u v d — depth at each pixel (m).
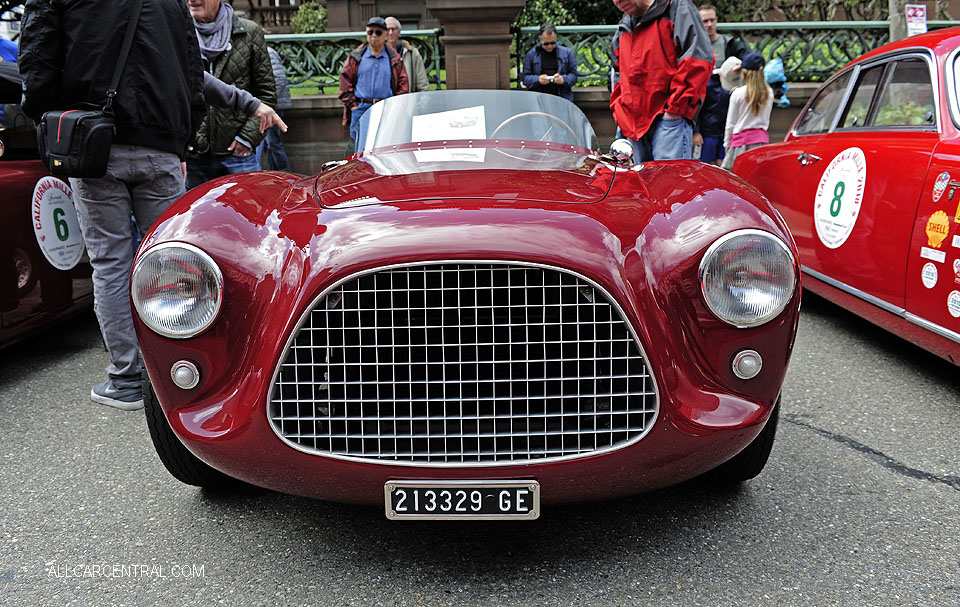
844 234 3.82
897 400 3.23
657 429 1.85
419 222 1.86
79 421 3.20
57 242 3.90
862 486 2.49
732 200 2.03
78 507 2.45
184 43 3.15
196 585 2.02
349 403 1.85
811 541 2.17
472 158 2.67
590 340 1.82
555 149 2.96
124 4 2.90
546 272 1.80
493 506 1.86
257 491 2.55
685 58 4.87
